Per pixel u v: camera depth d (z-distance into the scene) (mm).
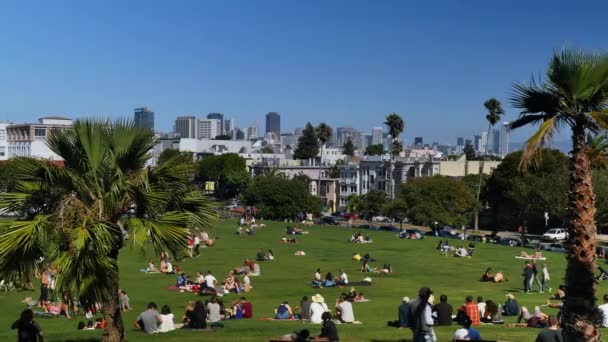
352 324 31406
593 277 18328
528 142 18500
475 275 60719
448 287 52531
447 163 171000
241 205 180125
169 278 57938
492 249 83938
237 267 66875
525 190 108688
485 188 136375
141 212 21344
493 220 137125
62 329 33250
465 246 87250
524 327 29641
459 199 115375
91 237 19125
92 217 19750
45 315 37688
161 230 20734
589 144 19969
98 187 21234
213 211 22547
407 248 85062
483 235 115312
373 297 46562
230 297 48000
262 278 59000
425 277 59375
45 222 19656
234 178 189750
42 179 21094
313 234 103375
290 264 69688
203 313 29406
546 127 18391
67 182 21094
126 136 21484
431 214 111688
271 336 26625
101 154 21297
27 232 19219
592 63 18578
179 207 22078
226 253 79375
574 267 18406
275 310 40219
